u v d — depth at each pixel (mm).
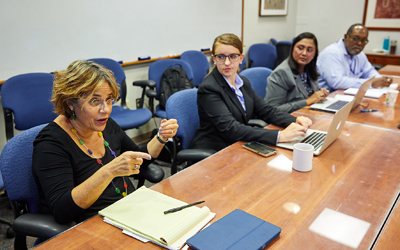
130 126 2418
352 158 1268
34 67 2455
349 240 788
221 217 894
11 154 1068
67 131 1099
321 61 2871
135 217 883
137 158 931
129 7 2975
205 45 3908
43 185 990
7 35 2268
